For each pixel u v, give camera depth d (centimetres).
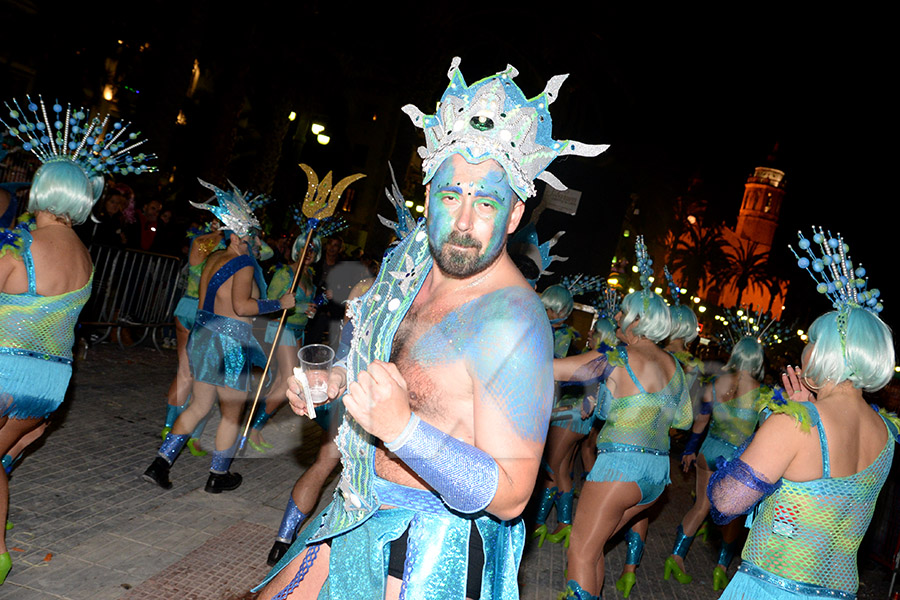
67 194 321
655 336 404
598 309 601
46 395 315
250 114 2503
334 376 217
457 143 179
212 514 442
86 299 330
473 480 158
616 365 387
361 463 192
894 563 652
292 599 208
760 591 250
